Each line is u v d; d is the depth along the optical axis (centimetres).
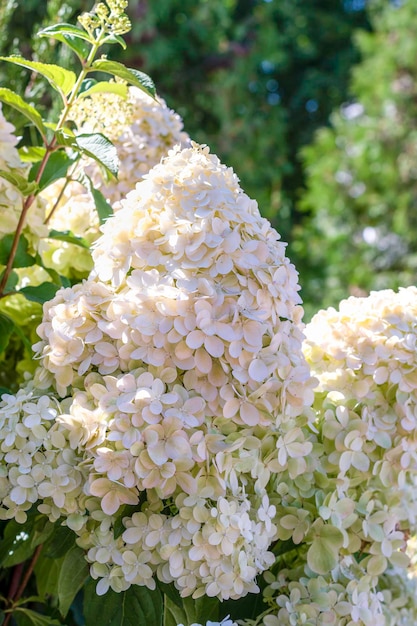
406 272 448
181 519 79
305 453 84
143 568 80
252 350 79
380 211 462
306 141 590
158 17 364
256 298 80
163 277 81
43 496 80
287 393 82
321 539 85
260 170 426
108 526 80
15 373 108
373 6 497
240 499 81
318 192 475
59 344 82
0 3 130
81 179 102
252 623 86
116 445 78
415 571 106
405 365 88
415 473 93
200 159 84
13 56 93
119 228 82
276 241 85
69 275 107
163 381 80
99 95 101
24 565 104
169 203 82
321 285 471
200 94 380
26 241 99
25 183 95
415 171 453
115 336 80
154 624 82
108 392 79
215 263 81
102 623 83
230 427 82
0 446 81
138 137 110
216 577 80
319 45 635
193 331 79
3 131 97
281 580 87
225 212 81
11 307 105
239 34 418
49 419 81
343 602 85
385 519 88
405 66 459
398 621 97
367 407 88
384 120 459
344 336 89
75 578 85
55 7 127
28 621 96
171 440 78
